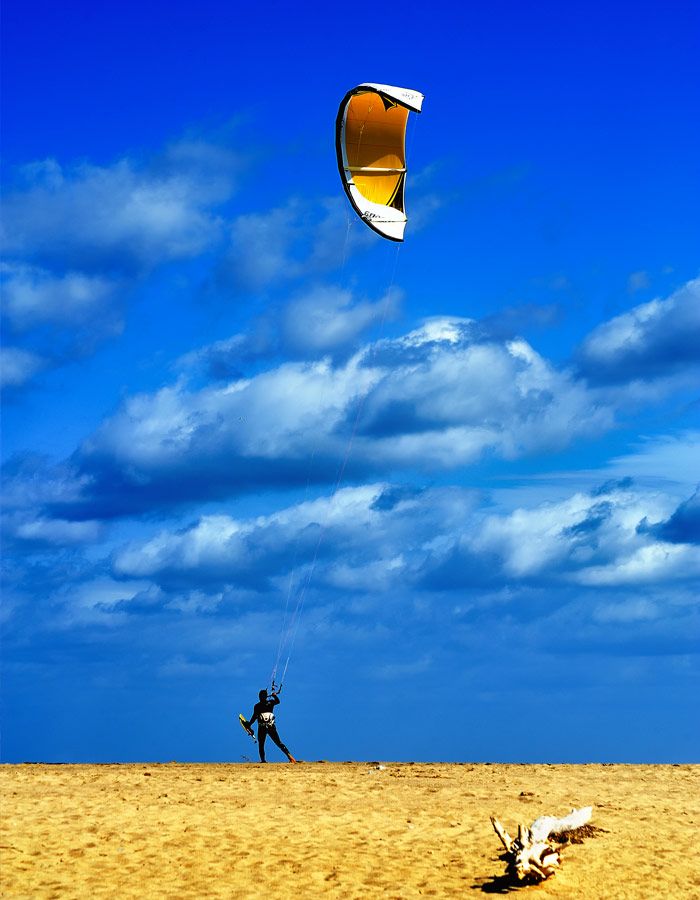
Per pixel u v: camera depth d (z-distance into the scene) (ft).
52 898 52.08
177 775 79.71
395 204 88.07
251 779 77.61
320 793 72.74
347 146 85.66
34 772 80.48
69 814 65.31
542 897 53.62
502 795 73.20
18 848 58.80
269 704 95.14
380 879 55.62
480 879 55.88
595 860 59.26
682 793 76.28
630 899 53.67
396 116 83.97
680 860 59.41
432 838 62.34
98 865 56.70
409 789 74.84
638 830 65.00
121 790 72.49
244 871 56.34
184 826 63.41
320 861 58.03
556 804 70.79
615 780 81.00
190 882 54.65
